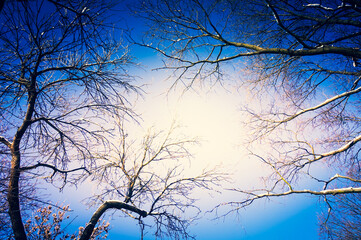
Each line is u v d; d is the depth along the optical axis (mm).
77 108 4562
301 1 4902
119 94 4379
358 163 5609
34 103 4082
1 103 3359
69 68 3941
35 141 4328
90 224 4906
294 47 5191
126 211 6141
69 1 2846
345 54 4125
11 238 3742
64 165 4902
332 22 4402
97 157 5617
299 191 5699
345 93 5250
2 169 3250
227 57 4992
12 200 3350
